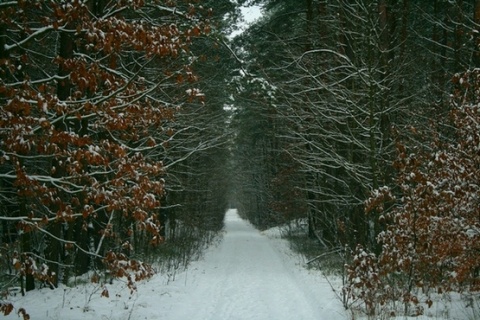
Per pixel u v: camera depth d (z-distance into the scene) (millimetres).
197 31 6500
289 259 19391
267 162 32781
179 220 28109
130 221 14797
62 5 5379
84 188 6199
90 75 5559
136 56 12250
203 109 15953
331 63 14023
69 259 13211
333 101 13156
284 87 14164
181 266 16375
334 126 13508
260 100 14086
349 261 13492
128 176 6461
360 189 14422
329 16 13984
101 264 14211
